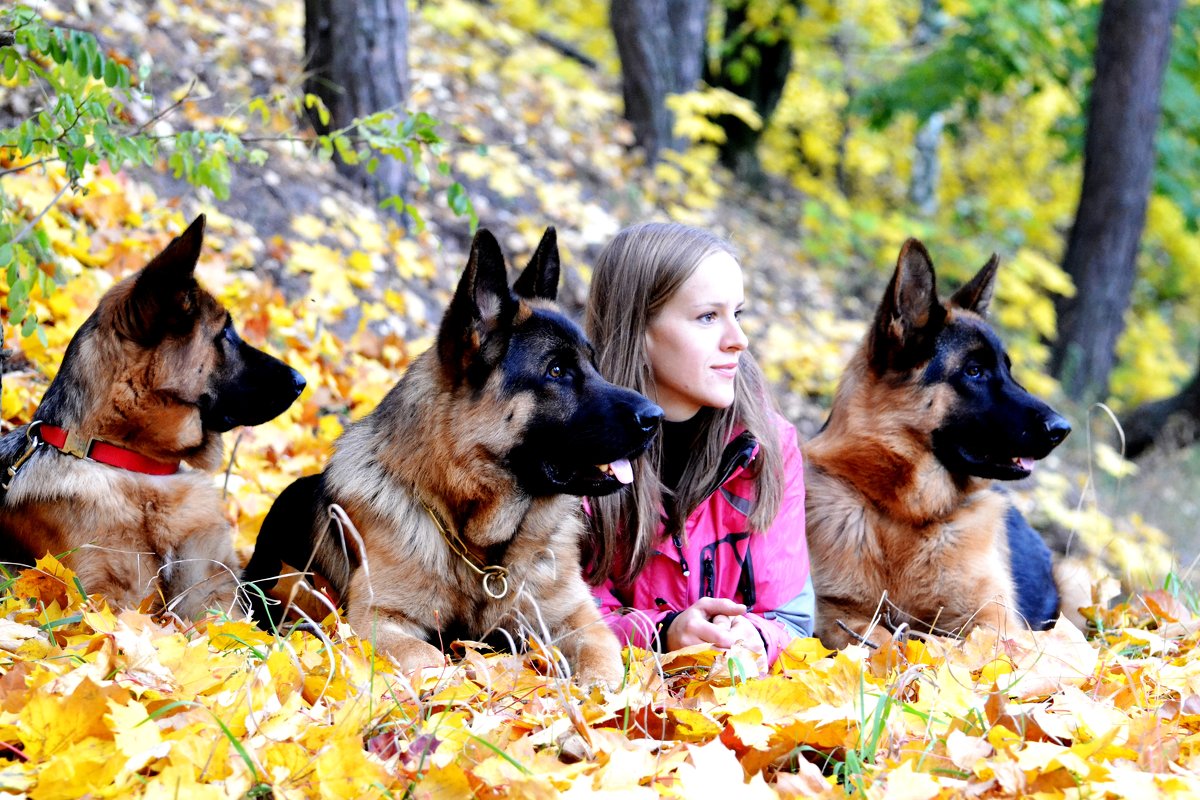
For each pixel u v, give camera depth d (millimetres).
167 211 7098
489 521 3969
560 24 18531
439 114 11102
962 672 3645
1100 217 15508
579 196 11750
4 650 3275
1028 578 5520
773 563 4461
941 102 16453
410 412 4043
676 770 2961
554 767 2854
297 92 9109
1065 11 16219
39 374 5582
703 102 12781
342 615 4035
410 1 14016
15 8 4328
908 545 5008
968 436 4906
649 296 4312
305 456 5941
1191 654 4281
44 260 4941
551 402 3912
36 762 2670
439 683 3344
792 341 11281
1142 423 13898
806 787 2770
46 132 4461
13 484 4258
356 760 2658
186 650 3238
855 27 20812
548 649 3707
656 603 4434
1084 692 3734
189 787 2492
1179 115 16797
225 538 4586
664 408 4391
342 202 8633
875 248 15672
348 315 7762
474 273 3877
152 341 4250
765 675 3828
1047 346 15930
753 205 16094
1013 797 2730
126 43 8680
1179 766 3066
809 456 5336
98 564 4195
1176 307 25797
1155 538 10492
